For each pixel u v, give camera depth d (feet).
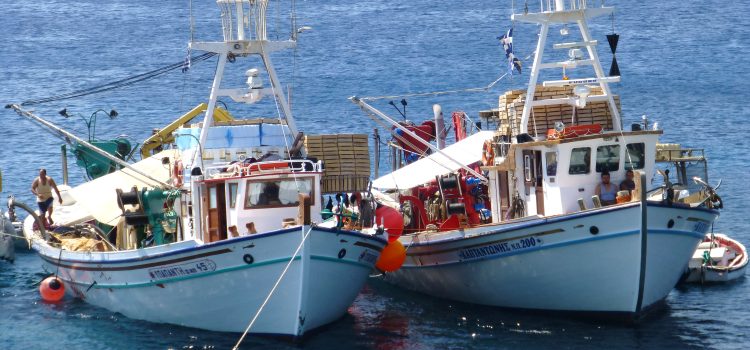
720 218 573.33
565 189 413.18
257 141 434.30
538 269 406.82
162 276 392.47
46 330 405.18
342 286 393.50
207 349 380.17
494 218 446.60
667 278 406.00
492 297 428.56
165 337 393.50
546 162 418.10
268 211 397.39
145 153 549.54
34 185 492.54
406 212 461.78
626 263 391.86
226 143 431.43
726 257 472.85
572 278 402.52
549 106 430.61
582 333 398.21
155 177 461.78
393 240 417.49
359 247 391.24
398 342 391.04
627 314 401.90
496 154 447.42
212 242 377.91
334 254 382.42
